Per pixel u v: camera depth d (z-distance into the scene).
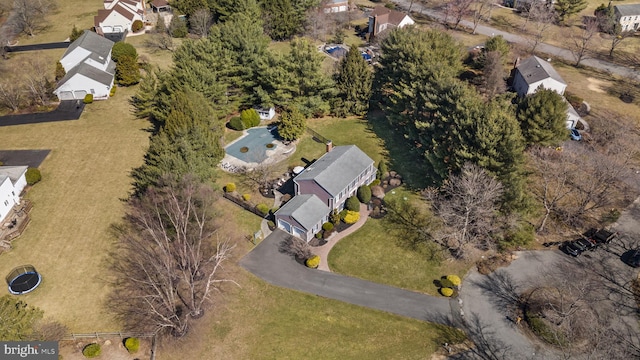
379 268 55.19
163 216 54.75
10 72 92.81
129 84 91.50
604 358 42.25
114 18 112.50
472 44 114.31
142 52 104.88
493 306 50.31
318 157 73.81
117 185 65.88
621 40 115.88
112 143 74.56
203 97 72.94
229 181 68.69
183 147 58.19
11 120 79.62
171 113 64.69
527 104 67.56
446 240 58.31
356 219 61.25
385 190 67.25
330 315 49.75
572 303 47.53
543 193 64.31
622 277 53.16
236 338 47.16
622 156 67.19
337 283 53.38
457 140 62.22
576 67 103.25
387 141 77.94
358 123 82.88
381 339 47.28
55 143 74.00
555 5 130.50
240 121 79.75
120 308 49.19
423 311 50.09
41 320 47.16
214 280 48.84
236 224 61.03
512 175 56.41
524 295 51.31
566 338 45.75
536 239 58.62
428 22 129.25
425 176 69.56
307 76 78.88
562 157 65.62
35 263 53.84
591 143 74.19
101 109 83.69
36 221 59.50
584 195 63.16
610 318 48.34
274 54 80.12
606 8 123.00
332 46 112.12
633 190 66.00
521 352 45.59
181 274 52.12
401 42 80.31
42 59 98.81
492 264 54.91
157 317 47.81
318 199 60.69
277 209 63.19
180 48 80.38
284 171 70.56
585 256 55.94
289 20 113.56
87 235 57.75
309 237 58.47
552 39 117.94
